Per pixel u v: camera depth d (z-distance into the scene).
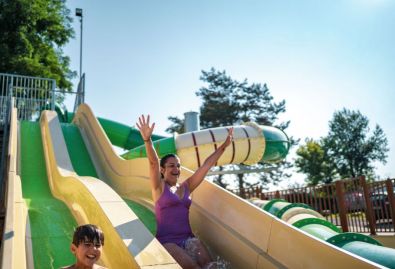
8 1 26.83
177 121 44.59
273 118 42.78
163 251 3.67
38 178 9.26
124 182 8.84
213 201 5.35
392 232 9.26
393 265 3.97
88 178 6.26
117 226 4.12
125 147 19.25
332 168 53.50
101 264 4.31
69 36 30.84
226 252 4.79
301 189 13.27
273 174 43.03
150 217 6.62
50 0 29.80
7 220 4.10
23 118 15.97
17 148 10.51
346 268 3.15
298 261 3.69
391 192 9.10
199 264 4.27
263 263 4.07
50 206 6.76
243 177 43.03
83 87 18.69
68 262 4.70
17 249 4.17
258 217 4.41
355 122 62.12
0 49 25.27
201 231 5.45
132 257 3.51
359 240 4.91
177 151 13.52
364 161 60.88
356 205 10.47
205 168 5.20
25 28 27.31
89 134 12.62
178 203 4.61
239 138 14.06
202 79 44.69
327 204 11.85
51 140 9.88
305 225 6.50
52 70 29.36
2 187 8.77
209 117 42.06
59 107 20.64
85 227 3.32
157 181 4.65
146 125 4.70
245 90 43.62
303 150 52.59
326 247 3.40
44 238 5.30
